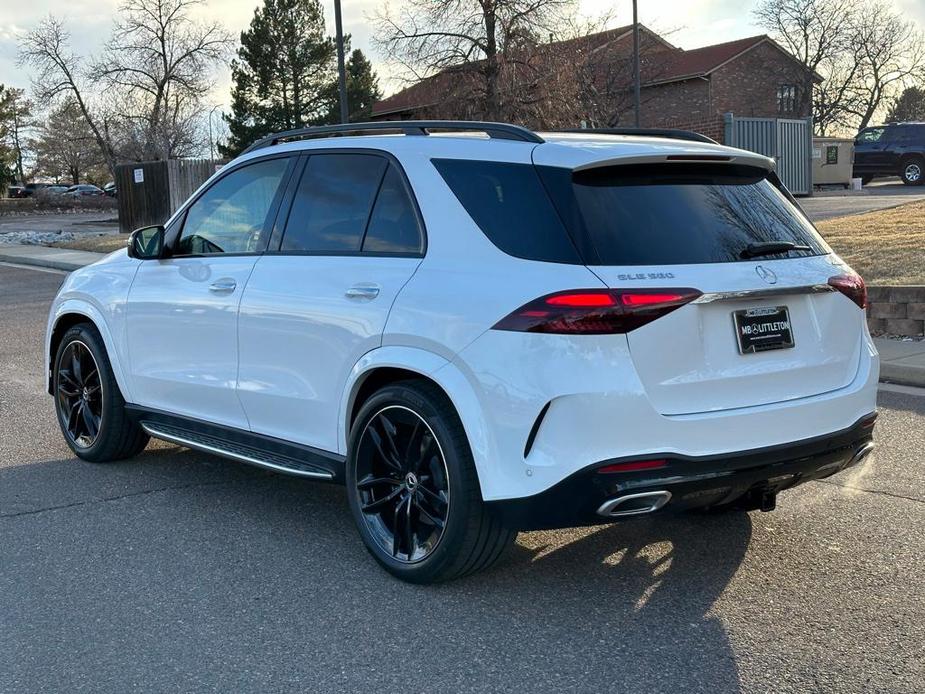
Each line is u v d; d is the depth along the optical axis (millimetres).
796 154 31906
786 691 3156
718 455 3588
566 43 27250
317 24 58094
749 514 4922
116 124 49250
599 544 4520
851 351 4086
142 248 5543
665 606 3834
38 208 55125
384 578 4141
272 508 5109
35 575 4207
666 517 4895
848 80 58375
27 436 6715
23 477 5711
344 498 5281
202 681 3266
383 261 4152
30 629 3678
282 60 57844
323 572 4219
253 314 4668
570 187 3701
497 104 25750
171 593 4004
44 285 17516
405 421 3979
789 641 3518
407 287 3969
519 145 3924
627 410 3461
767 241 3941
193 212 5293
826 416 3887
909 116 60656
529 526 3613
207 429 5129
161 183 28406
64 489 5461
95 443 5898
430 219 4035
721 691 3162
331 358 4273
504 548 3846
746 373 3707
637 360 3484
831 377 3992
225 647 3514
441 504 3885
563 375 3459
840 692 3146
